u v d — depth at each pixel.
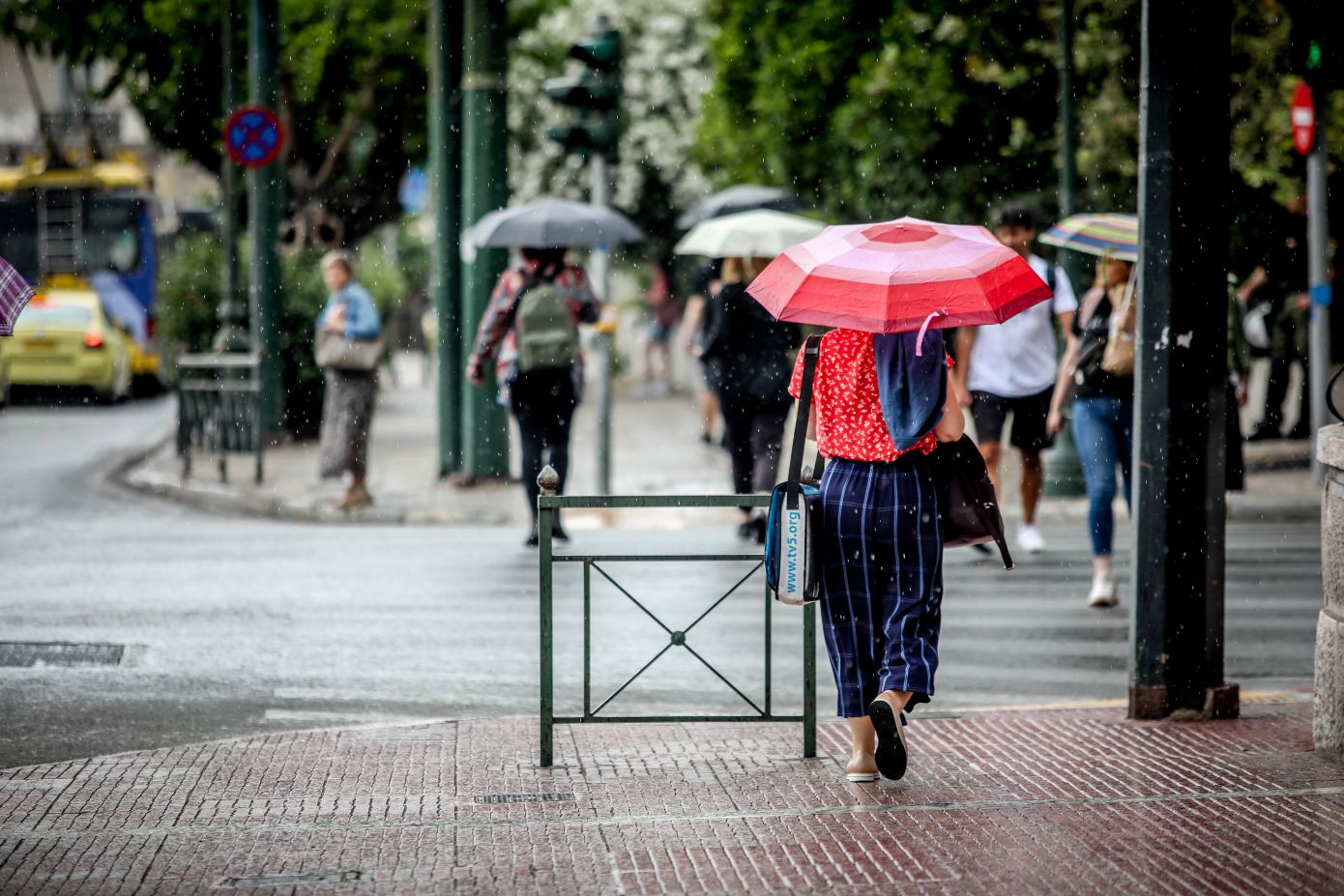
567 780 19.78
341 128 83.75
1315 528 41.16
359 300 46.38
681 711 24.55
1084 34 51.78
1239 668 27.05
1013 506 45.84
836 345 19.05
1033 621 30.70
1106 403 31.39
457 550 39.62
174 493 52.22
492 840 17.38
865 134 57.31
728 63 65.56
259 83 60.91
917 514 18.80
